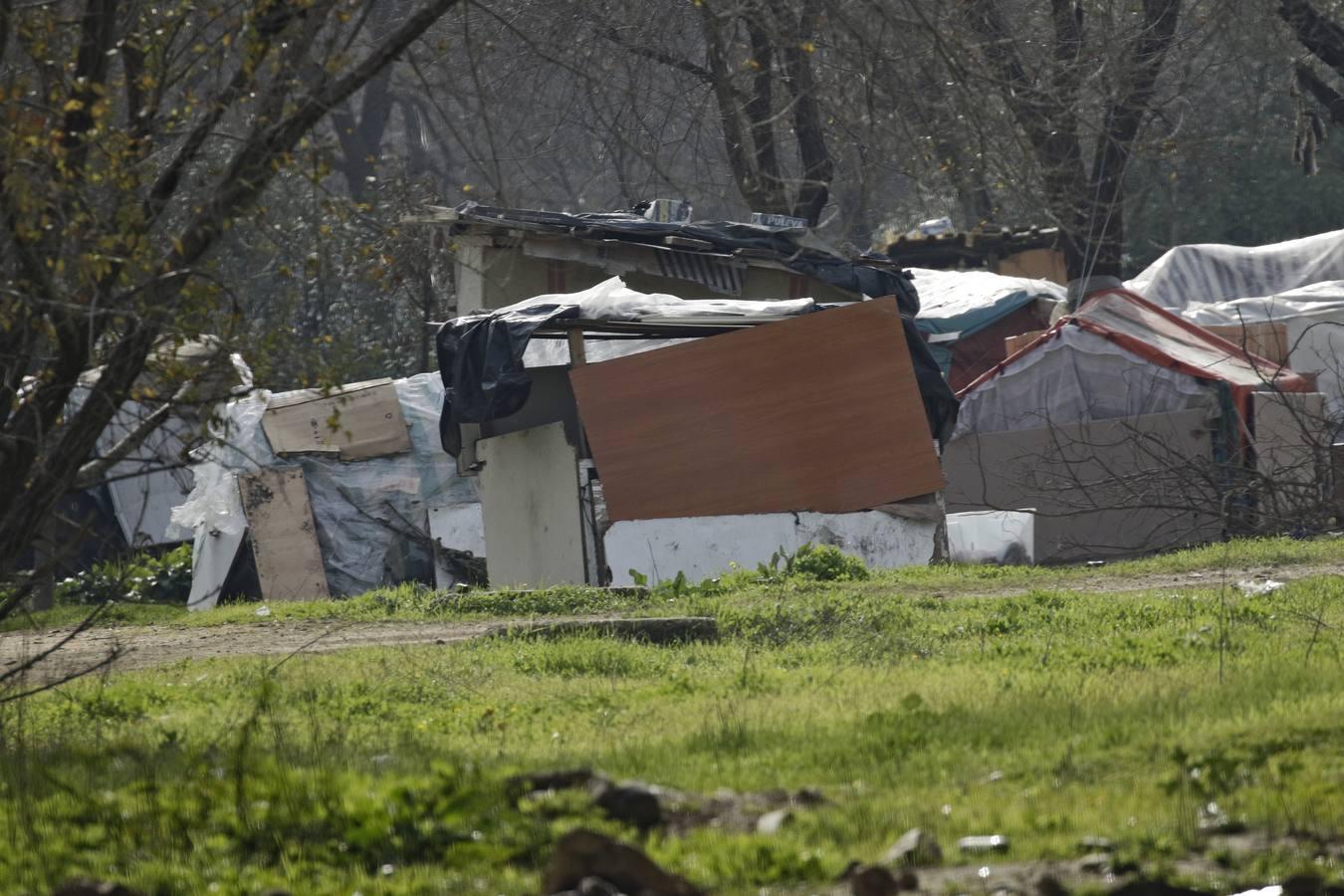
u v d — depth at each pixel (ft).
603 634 192.95
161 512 369.30
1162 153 196.75
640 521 282.97
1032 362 329.52
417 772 89.35
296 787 79.20
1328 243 445.78
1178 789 77.56
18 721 126.00
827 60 140.46
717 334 303.48
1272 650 144.87
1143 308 345.72
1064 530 319.27
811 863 65.98
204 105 120.16
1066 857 67.82
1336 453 297.74
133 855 70.90
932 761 91.91
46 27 119.03
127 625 247.70
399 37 120.47
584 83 146.10
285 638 214.07
